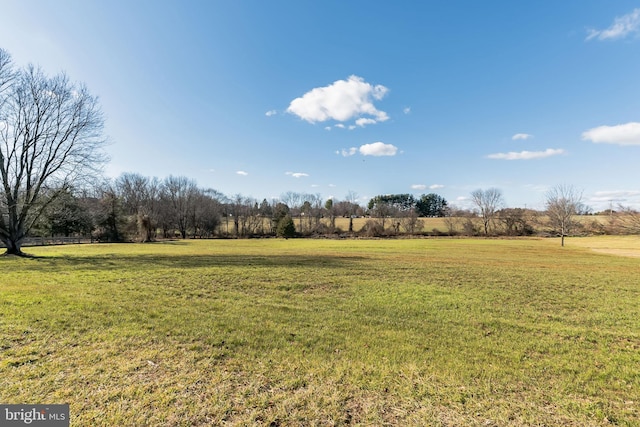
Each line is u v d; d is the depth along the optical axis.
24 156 19.77
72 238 42.75
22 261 16.48
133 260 17.27
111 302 7.61
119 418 3.12
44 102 20.06
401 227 60.28
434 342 5.50
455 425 3.16
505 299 9.07
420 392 3.77
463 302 8.61
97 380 3.85
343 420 3.21
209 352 4.80
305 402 3.51
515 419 3.28
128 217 47.38
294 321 6.55
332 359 4.67
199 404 3.39
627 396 3.80
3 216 19.58
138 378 3.93
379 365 4.49
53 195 20.83
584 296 9.59
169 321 6.27
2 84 18.92
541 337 5.91
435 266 16.11
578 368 4.55
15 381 3.76
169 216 61.56
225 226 69.19
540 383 4.07
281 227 57.12
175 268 13.87
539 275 13.49
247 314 6.98
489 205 57.78
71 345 4.91
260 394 3.64
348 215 79.75
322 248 31.62
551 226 51.94
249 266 14.85
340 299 8.77
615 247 33.50
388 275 12.95
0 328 5.52
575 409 3.50
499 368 4.48
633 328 6.58
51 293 8.41
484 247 33.31
